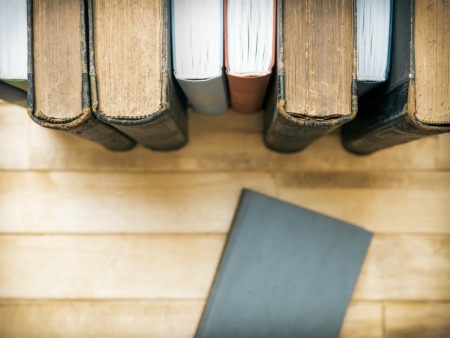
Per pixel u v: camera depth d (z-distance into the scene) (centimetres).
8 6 47
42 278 62
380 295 63
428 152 63
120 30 46
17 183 63
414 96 46
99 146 63
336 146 63
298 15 46
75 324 62
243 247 61
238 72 48
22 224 62
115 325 62
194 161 63
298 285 61
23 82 49
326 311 61
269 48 48
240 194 63
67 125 47
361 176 63
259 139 63
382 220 63
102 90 47
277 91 47
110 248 63
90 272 63
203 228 63
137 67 46
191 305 62
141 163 63
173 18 48
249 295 61
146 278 63
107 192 63
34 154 63
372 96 54
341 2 46
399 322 63
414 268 63
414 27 46
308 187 63
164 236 63
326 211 63
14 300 62
